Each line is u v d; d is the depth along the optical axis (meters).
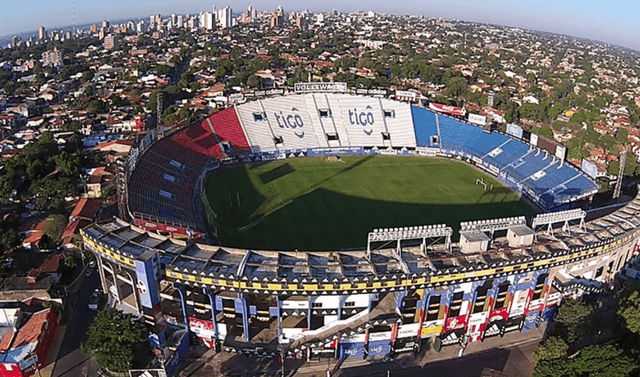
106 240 51.50
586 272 59.44
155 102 179.62
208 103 183.12
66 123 152.12
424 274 47.66
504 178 113.75
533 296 55.56
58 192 99.69
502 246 53.94
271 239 80.81
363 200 99.75
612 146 138.62
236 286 47.03
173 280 48.72
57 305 60.31
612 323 54.34
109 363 46.31
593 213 83.81
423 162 126.25
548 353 48.41
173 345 50.66
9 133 155.12
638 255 69.19
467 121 138.25
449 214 93.75
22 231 84.88
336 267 49.03
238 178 111.12
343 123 136.50
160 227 74.38
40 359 51.03
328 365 51.03
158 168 102.31
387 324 50.19
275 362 51.28
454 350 53.53
